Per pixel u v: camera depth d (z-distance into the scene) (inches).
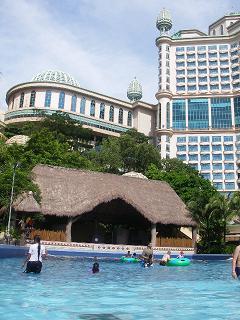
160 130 3919.8
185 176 2338.8
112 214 1444.4
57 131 2859.3
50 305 326.0
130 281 541.6
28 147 2020.2
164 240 1344.7
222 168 3826.3
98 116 4018.2
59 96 3769.7
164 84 4195.4
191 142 3949.3
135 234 1604.3
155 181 1574.8
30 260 562.3
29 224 1164.5
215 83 4163.4
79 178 1373.0
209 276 671.8
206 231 1593.3
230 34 4308.6
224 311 319.0
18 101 3801.7
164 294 413.1
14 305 321.1
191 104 4097.0
